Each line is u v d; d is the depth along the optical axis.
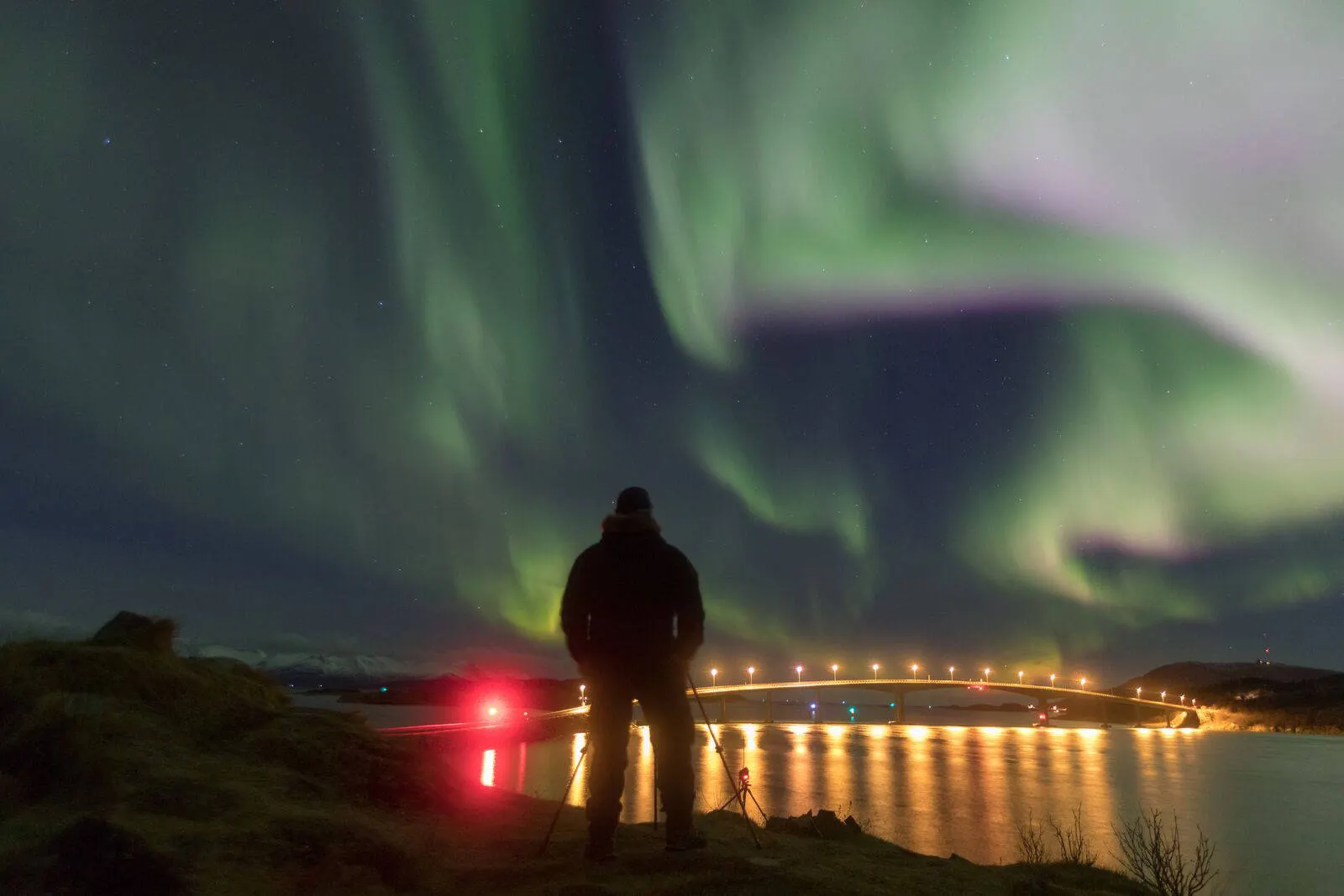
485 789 7.51
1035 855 9.68
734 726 174.12
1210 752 114.25
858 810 39.50
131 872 4.27
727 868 4.71
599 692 5.20
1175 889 8.75
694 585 5.23
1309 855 31.38
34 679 6.66
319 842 5.04
